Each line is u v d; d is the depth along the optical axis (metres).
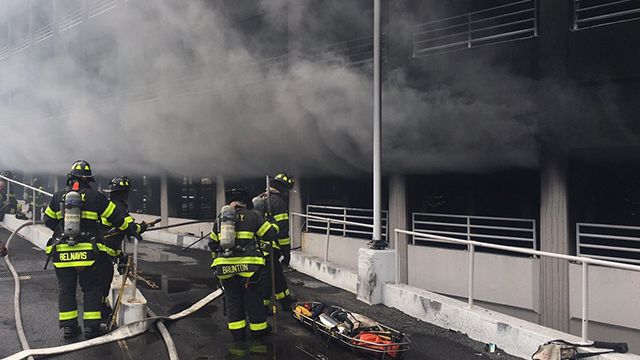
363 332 3.88
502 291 6.63
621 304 5.71
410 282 7.58
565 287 6.13
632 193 6.06
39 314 4.66
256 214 4.12
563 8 6.14
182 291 5.92
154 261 8.23
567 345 3.42
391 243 7.78
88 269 3.98
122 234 4.23
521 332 3.81
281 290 4.84
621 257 6.14
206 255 8.95
